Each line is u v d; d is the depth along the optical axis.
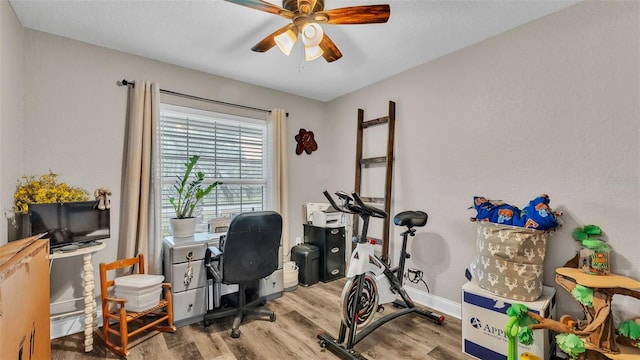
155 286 2.04
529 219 1.74
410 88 2.80
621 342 1.51
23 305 1.12
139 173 2.36
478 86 2.28
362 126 3.27
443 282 2.50
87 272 1.90
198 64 2.69
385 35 2.18
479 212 2.00
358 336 1.92
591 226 1.71
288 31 1.70
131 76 2.46
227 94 3.03
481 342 1.81
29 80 2.03
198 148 2.91
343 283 3.22
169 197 2.73
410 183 2.79
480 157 2.27
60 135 2.15
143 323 2.22
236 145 3.17
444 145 2.51
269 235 2.27
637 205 1.60
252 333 2.14
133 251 2.31
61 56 2.16
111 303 2.27
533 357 1.50
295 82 3.18
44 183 1.97
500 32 2.14
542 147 1.95
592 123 1.75
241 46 2.35
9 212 1.76
